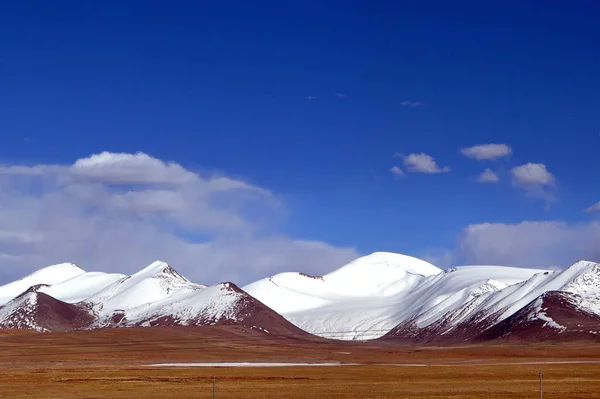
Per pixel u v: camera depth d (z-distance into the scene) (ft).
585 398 319.88
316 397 332.60
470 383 414.21
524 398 321.11
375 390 368.68
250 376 472.03
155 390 372.99
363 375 485.97
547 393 343.87
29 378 452.76
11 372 520.01
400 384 408.46
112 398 336.29
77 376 469.98
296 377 464.65
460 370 536.42
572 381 422.82
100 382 422.00
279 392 359.05
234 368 577.43
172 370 543.39
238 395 344.90
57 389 379.96
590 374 481.87
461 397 327.26
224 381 431.43
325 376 476.54
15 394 355.15
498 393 346.13
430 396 333.01
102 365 653.71
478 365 622.95
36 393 360.07
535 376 467.93
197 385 402.11
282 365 644.69
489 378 455.22
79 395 349.61
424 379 451.53
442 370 538.88
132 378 452.76
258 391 365.61
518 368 556.51
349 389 375.66
